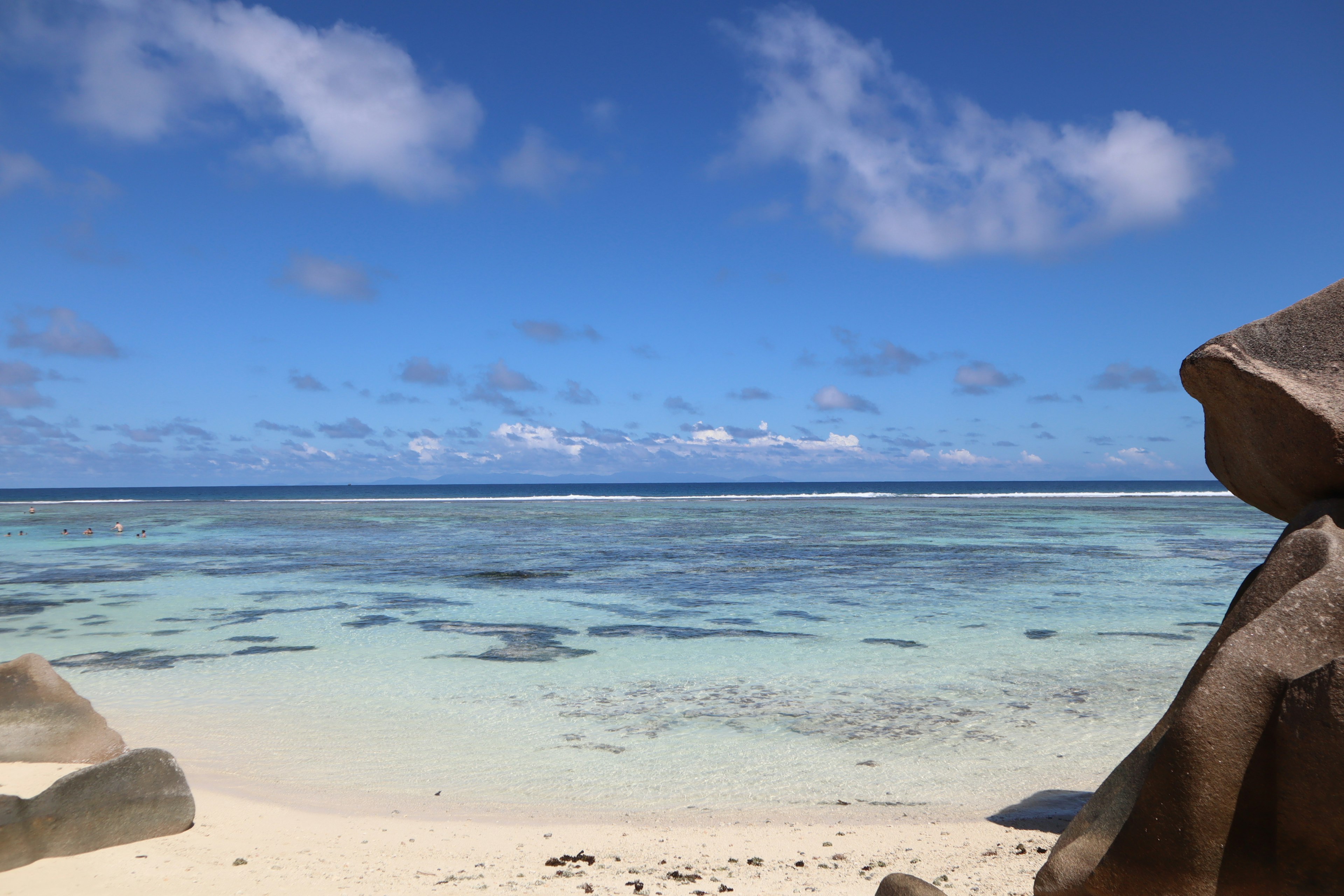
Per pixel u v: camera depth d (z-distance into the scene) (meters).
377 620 18.52
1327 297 4.50
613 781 8.84
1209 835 3.35
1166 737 3.52
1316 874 3.17
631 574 26.89
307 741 10.17
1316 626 3.52
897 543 38.38
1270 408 4.30
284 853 6.43
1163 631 17.00
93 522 58.25
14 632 17.28
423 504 95.12
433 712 11.45
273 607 20.28
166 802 6.67
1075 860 3.76
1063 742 10.12
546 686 12.86
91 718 8.41
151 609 20.03
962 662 14.40
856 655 14.94
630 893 5.79
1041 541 39.16
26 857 5.88
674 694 12.38
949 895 5.82
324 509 81.56
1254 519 57.25
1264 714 3.40
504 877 6.09
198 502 107.31
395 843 6.85
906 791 8.54
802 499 107.81
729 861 6.56
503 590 23.09
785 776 8.99
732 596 21.95
